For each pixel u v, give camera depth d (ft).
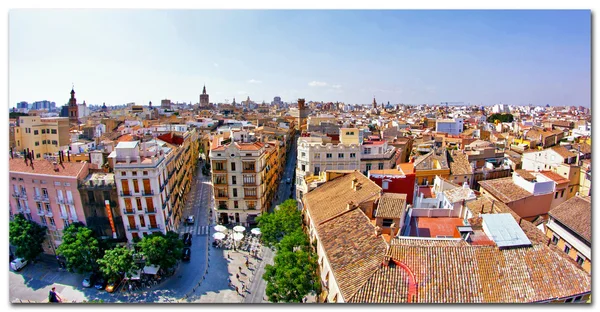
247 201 286.46
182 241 229.66
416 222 164.86
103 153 270.46
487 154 318.24
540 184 201.05
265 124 551.59
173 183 273.33
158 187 219.82
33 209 226.58
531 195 199.31
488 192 210.18
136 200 218.59
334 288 127.13
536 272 113.19
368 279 112.78
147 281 204.85
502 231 128.16
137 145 222.48
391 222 146.61
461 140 419.95
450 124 603.26
